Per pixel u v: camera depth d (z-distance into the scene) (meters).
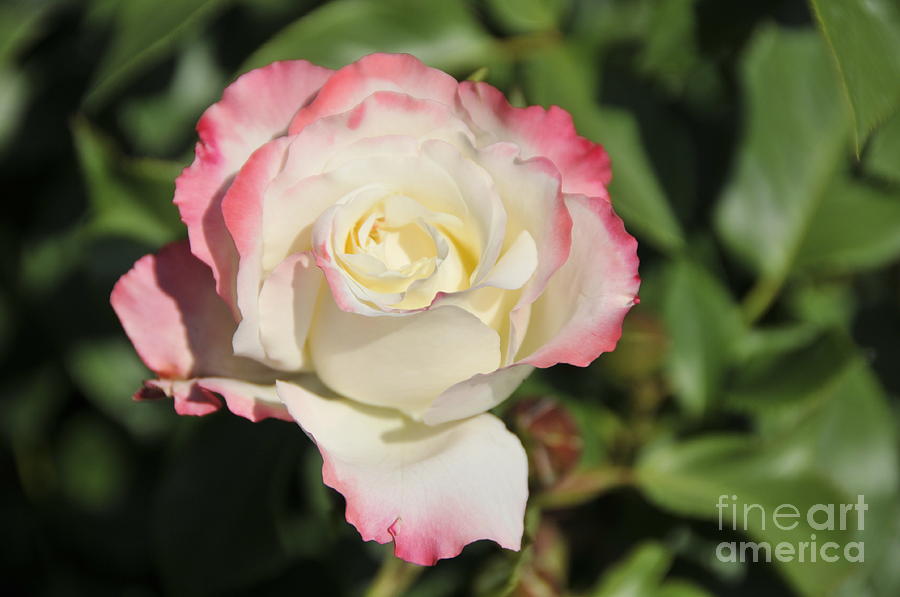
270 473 0.57
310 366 0.50
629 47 0.59
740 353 0.58
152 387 0.49
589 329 0.48
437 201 0.49
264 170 0.49
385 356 0.49
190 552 0.57
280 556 0.57
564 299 0.49
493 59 0.58
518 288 0.48
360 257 0.49
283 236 0.49
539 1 0.59
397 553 0.48
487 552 0.59
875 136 0.57
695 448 0.57
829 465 0.59
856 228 0.60
